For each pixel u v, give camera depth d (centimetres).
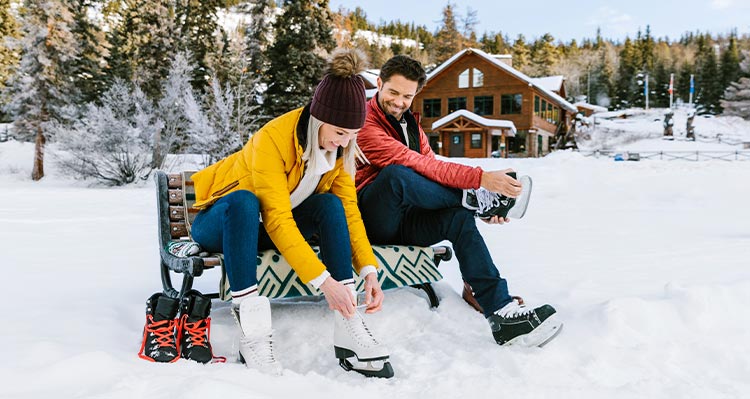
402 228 248
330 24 2636
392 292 263
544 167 1720
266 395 150
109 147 2041
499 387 166
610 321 218
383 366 181
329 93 187
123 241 525
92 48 2642
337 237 194
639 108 7850
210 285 311
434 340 214
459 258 218
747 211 833
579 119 4878
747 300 239
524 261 394
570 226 644
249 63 2667
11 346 185
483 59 3312
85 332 207
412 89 250
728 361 194
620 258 405
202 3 3102
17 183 2289
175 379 157
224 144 2142
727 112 6353
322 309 241
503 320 203
